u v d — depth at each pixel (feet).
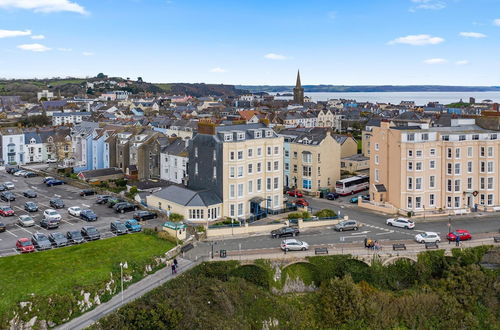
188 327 186.29
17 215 292.61
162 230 252.42
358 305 205.98
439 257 236.02
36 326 170.09
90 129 466.29
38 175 430.20
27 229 263.49
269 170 308.19
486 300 222.69
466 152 309.63
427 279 233.76
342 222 271.28
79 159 465.47
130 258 216.33
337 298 208.85
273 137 309.83
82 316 177.68
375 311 206.39
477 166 313.32
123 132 428.56
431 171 307.78
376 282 228.22
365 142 475.72
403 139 302.86
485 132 316.40
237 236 260.42
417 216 297.53
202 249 238.48
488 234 261.24
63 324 173.37
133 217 284.61
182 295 198.39
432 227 276.62
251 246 242.78
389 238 256.11
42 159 505.66
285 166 386.93
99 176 398.83
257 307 207.21
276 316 205.46
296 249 234.99
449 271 230.89
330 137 367.04
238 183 291.17
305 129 438.40
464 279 225.35
